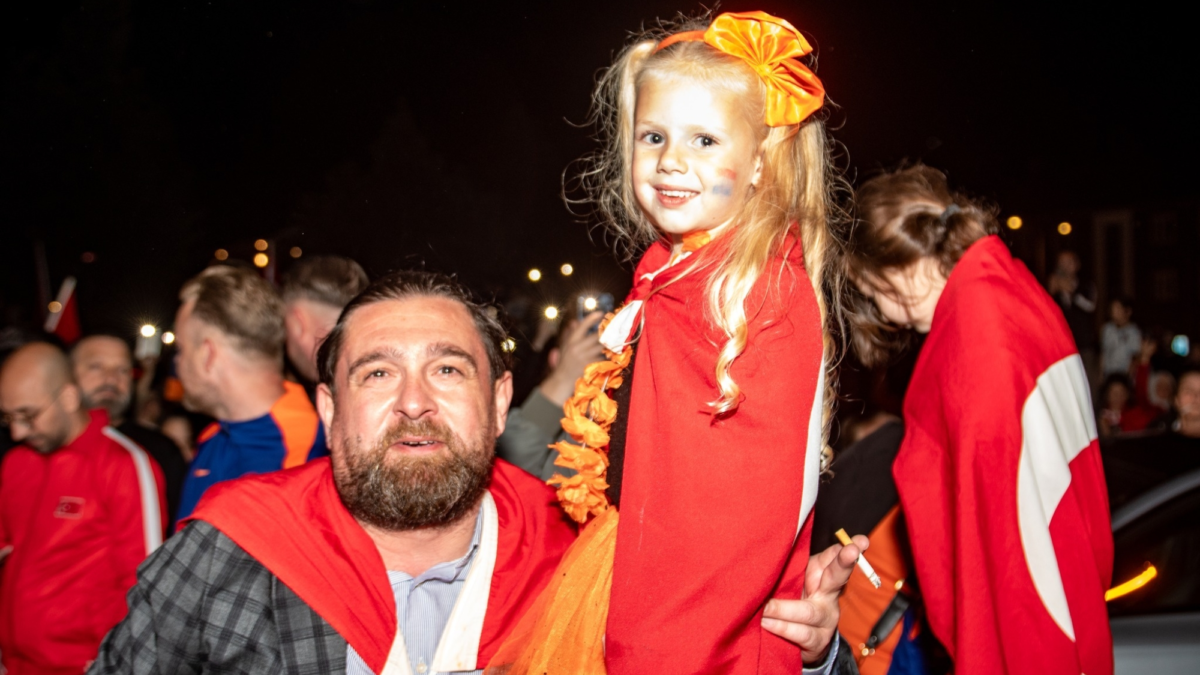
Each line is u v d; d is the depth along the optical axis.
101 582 3.02
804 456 1.52
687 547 1.47
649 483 1.55
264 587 1.71
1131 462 3.92
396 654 1.70
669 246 1.80
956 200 2.26
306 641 1.69
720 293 1.55
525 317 7.72
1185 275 25.33
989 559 1.86
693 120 1.60
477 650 1.77
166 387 5.49
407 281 1.81
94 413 3.19
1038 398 1.93
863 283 2.36
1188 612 3.18
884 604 2.53
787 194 1.66
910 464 2.09
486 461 1.75
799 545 1.69
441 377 1.71
